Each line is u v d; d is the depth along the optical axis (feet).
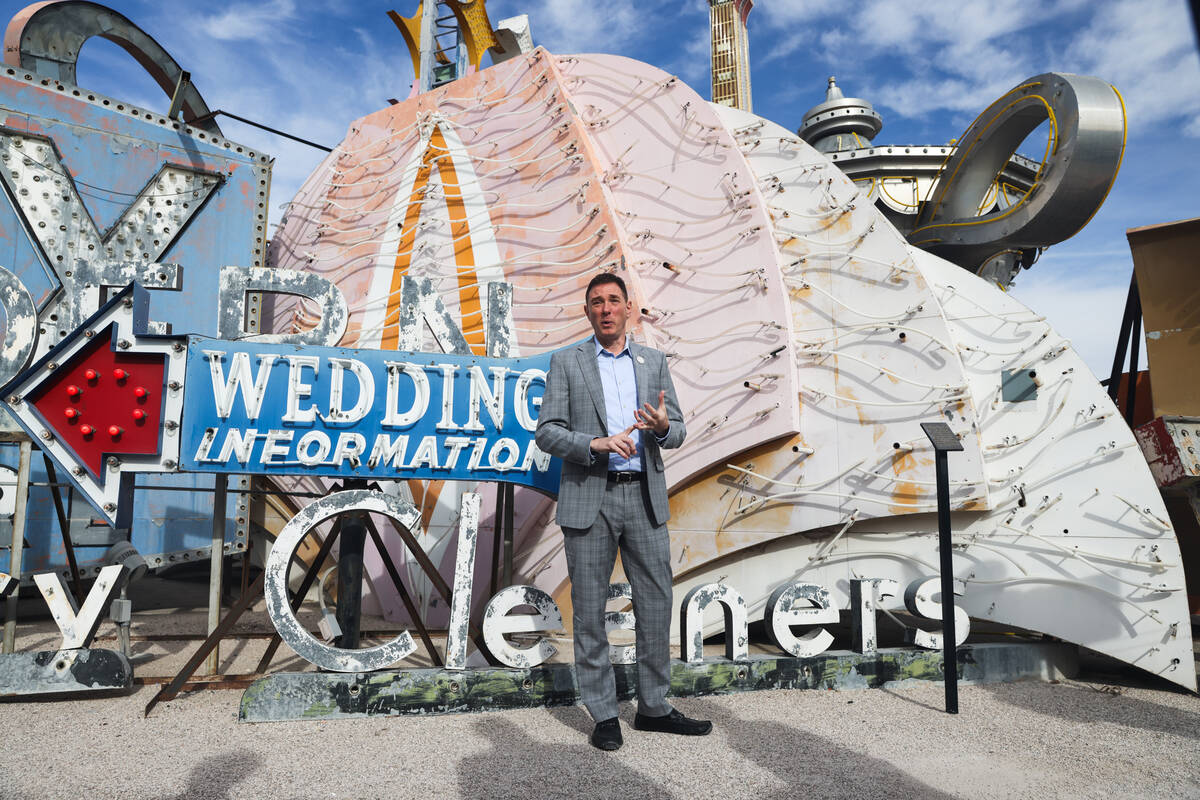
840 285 17.19
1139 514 14.29
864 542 15.98
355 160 24.97
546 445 10.00
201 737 9.62
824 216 17.78
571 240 20.04
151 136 22.43
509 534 13.57
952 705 11.44
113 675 11.37
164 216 22.36
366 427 12.19
